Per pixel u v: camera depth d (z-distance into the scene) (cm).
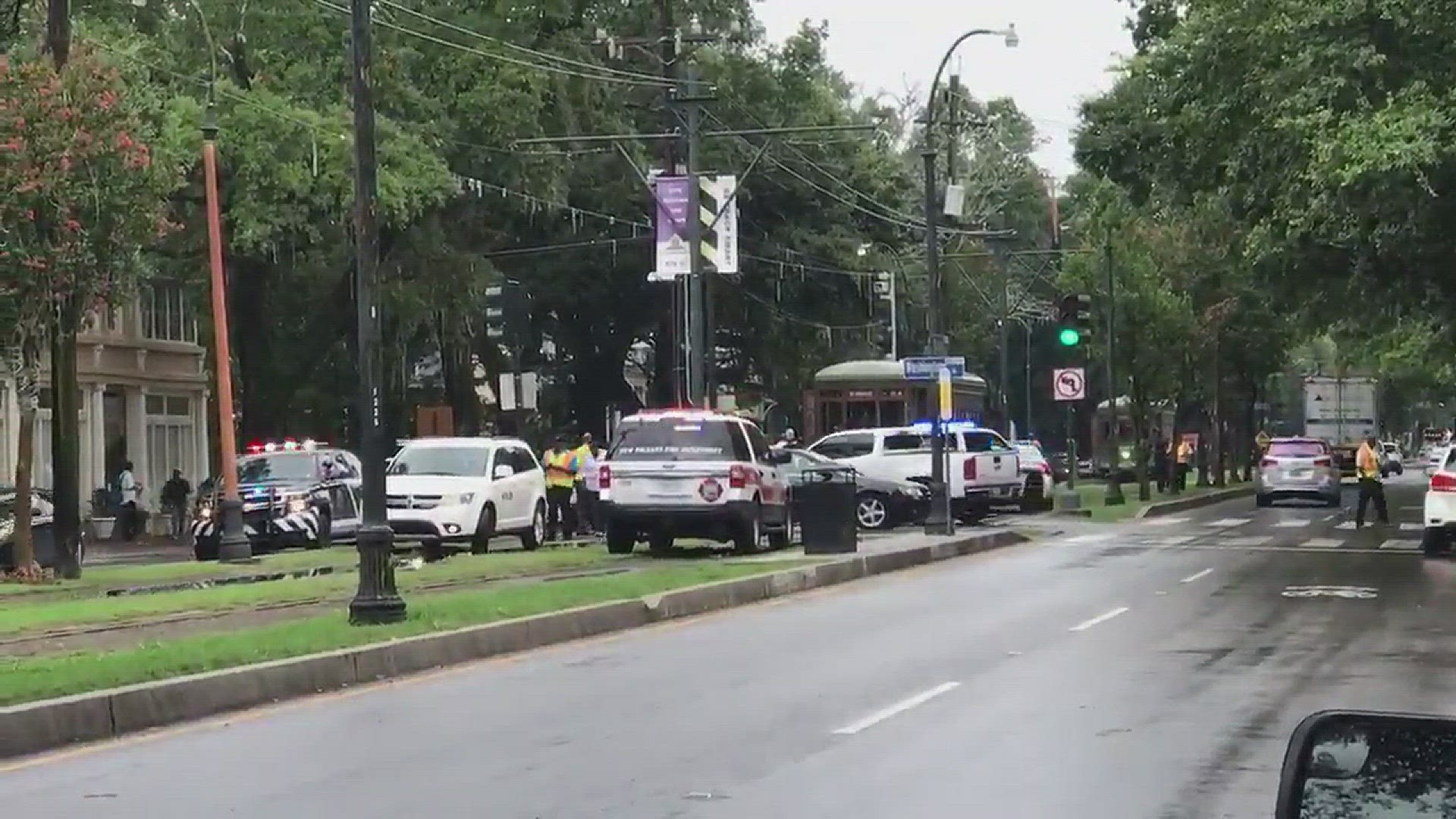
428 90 4969
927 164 4041
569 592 2342
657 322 7069
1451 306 3622
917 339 9056
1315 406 7862
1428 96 2509
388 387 5944
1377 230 2781
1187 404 8506
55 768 1258
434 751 1309
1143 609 2345
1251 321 7012
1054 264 9794
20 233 2709
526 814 1065
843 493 3253
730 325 7119
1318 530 4322
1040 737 1326
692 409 4156
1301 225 2797
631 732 1384
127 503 5147
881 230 7338
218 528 3619
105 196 2756
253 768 1245
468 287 5309
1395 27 2566
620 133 5841
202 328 5422
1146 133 3516
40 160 2683
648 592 2391
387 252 5219
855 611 2388
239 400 5272
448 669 1839
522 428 6794
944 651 1888
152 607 2272
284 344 5578
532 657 1938
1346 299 3766
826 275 7019
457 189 4834
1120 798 1095
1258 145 2942
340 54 4722
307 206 4538
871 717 1438
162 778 1209
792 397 7631
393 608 1989
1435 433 16462
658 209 4331
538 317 6875
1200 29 3017
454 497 3491
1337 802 443
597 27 6009
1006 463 4725
